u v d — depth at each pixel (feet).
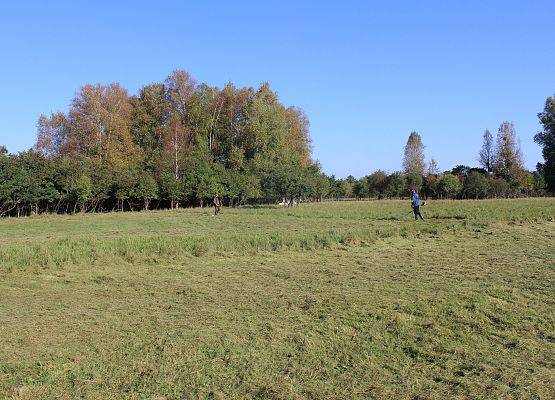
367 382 22.38
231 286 41.98
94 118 196.95
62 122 200.23
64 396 20.94
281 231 82.89
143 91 229.25
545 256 54.60
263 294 38.86
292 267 50.52
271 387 21.76
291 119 243.40
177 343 27.32
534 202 168.55
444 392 21.25
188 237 67.51
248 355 25.62
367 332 29.25
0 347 26.61
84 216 140.97
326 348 26.73
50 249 55.57
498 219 89.15
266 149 219.41
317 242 64.59
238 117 234.38
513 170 262.67
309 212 137.18
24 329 29.81
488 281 42.11
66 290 40.73
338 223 99.86
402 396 20.86
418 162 309.42
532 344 27.07
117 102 204.33
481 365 24.09
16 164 144.46
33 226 103.09
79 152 196.75
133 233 83.76
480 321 30.99
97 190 165.37
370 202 225.97
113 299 37.68
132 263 53.26
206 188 193.36
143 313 33.55
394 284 41.57
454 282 41.93
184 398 20.77
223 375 23.15
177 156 207.82
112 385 22.03
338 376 23.09
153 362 24.67
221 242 62.44
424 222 93.45
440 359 25.05
